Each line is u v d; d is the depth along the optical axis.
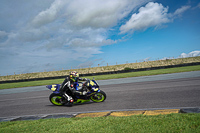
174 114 4.09
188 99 5.98
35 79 30.09
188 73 15.45
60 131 3.70
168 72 18.44
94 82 6.94
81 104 7.02
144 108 5.41
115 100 7.02
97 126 3.75
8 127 4.41
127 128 3.46
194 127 3.19
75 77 6.71
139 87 9.87
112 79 17.89
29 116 5.72
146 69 28.00
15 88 17.80
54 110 6.35
